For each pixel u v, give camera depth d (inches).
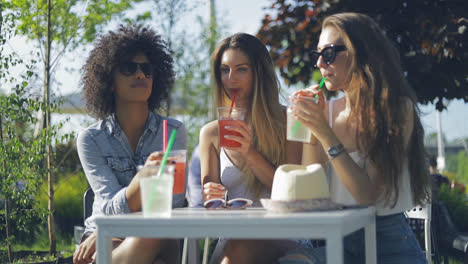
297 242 102.9
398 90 93.4
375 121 91.4
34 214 154.4
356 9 203.6
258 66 119.3
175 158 88.7
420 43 201.5
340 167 87.0
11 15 160.7
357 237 95.0
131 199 96.7
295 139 93.5
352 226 74.2
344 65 95.7
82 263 103.7
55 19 187.3
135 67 112.7
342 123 99.7
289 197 77.0
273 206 77.1
